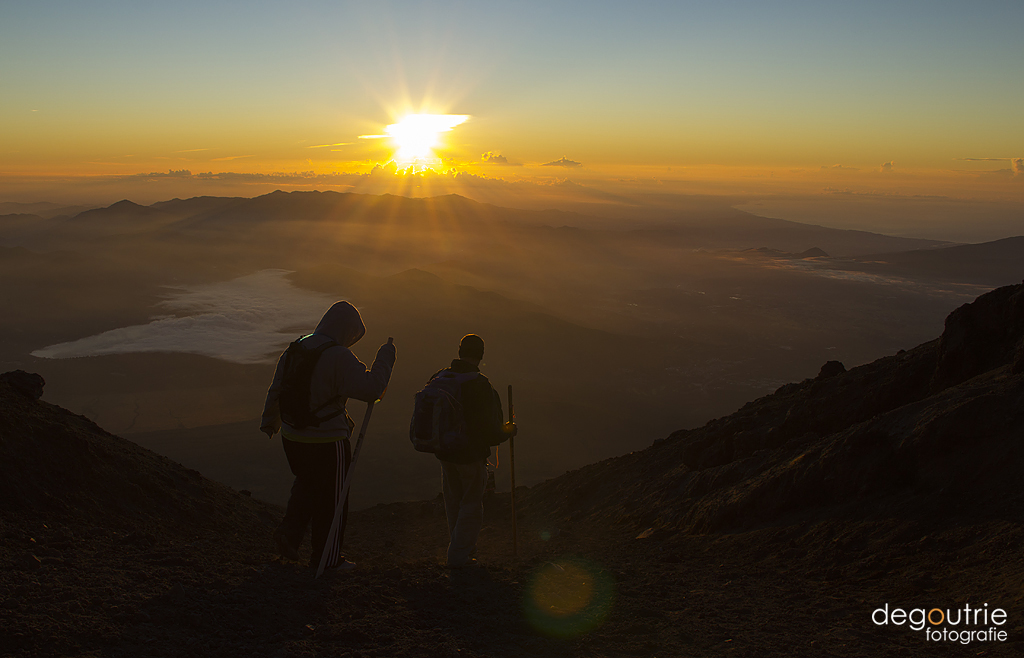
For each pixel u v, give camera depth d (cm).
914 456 661
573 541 934
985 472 599
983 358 941
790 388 1397
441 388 527
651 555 751
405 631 358
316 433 454
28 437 655
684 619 427
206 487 911
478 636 364
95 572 383
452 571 518
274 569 453
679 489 1098
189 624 324
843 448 746
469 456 532
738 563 645
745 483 880
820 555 605
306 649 313
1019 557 461
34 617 294
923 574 489
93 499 652
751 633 398
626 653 356
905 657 349
